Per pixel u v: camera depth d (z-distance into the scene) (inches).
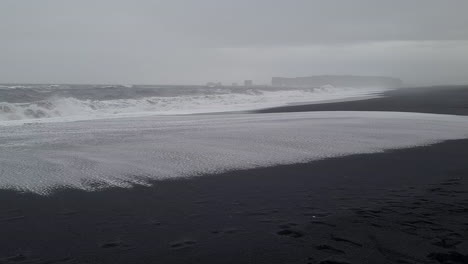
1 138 460.8
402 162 325.7
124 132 513.3
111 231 180.2
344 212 201.2
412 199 221.8
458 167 305.9
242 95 1626.5
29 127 573.9
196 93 1579.7
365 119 646.5
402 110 872.3
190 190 247.8
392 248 155.4
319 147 393.1
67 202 223.5
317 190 246.1
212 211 207.2
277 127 550.0
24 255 155.8
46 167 307.3
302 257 150.9
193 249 160.2
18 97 925.8
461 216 191.3
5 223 190.2
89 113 884.6
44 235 175.6
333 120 636.1
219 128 550.6
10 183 261.7
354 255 150.4
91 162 325.7
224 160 334.6
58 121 674.2
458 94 1893.5
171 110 1004.6
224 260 150.6
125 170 299.1
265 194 238.4
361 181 267.0
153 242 167.6
